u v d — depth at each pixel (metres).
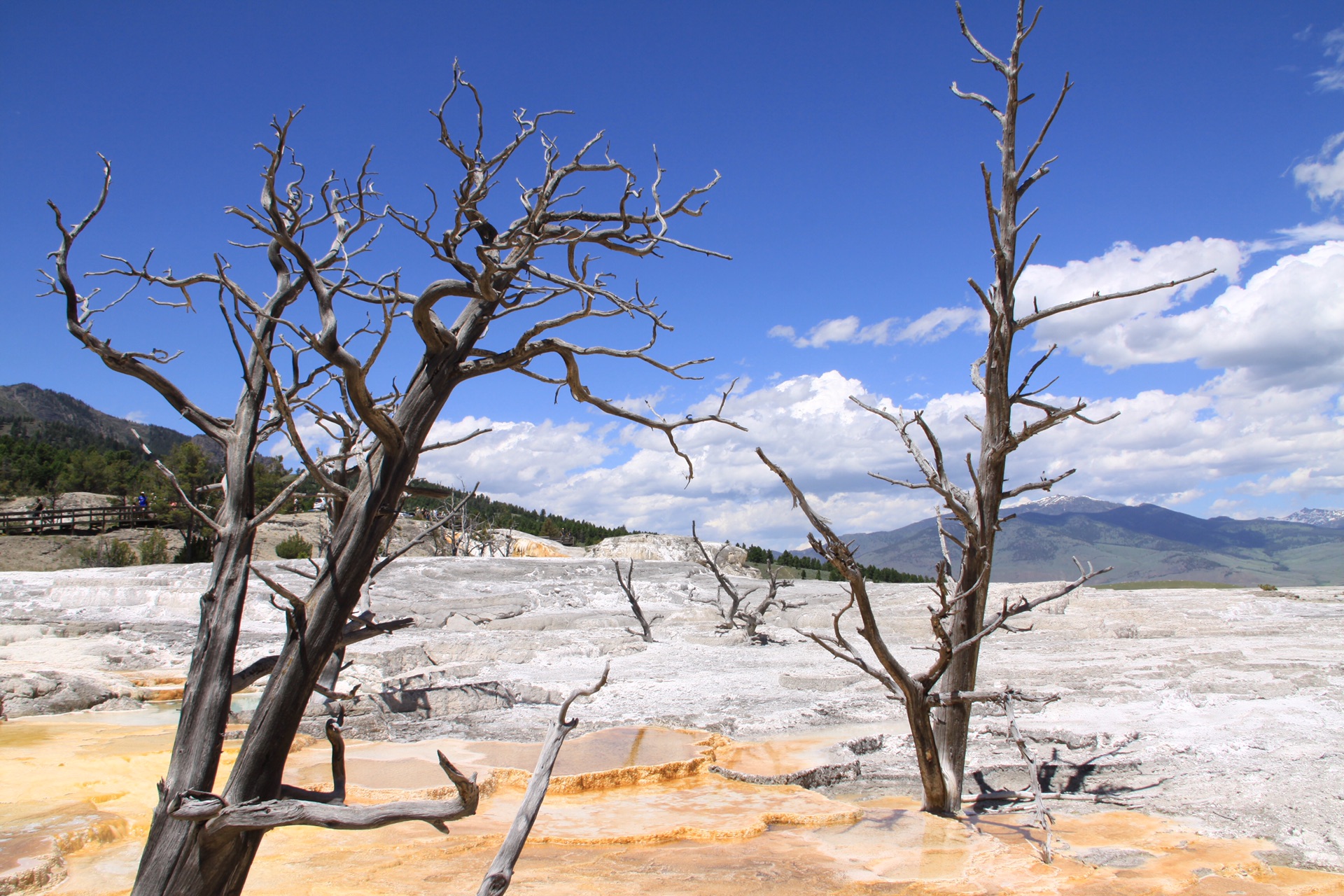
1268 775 6.71
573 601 21.41
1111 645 14.23
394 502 3.40
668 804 6.80
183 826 2.92
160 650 14.47
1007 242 6.18
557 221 4.20
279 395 3.11
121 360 3.36
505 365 3.72
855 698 10.77
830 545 5.61
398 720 10.25
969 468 5.70
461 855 5.59
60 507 45.72
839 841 5.82
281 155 3.29
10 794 6.64
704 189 4.24
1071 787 7.10
